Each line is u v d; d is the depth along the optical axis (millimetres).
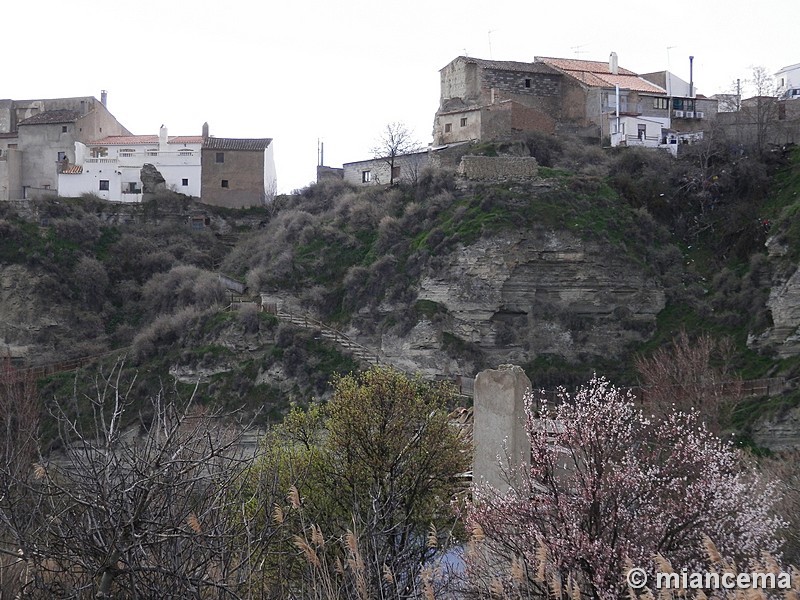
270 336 53062
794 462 26906
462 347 54094
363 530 12969
